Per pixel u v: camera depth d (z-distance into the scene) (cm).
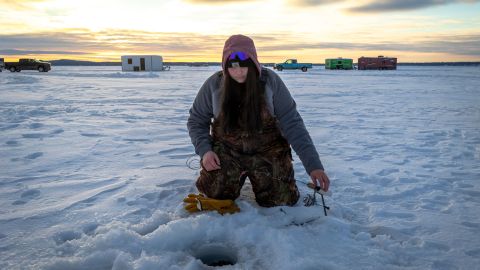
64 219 218
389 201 252
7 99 982
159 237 186
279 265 165
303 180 294
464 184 285
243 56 197
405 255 177
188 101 1004
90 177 302
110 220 217
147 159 362
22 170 321
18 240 191
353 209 238
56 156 371
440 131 534
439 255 178
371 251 178
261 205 232
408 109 829
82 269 165
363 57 5603
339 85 1803
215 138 231
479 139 473
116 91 1355
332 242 186
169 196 256
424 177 304
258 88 206
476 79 2489
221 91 215
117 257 165
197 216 205
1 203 244
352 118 683
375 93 1309
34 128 536
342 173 317
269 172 222
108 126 564
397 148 420
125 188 272
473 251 182
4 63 3722
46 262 166
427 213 229
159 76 2962
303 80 2331
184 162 352
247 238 190
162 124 595
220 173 222
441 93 1304
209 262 191
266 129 220
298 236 191
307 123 619
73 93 1236
